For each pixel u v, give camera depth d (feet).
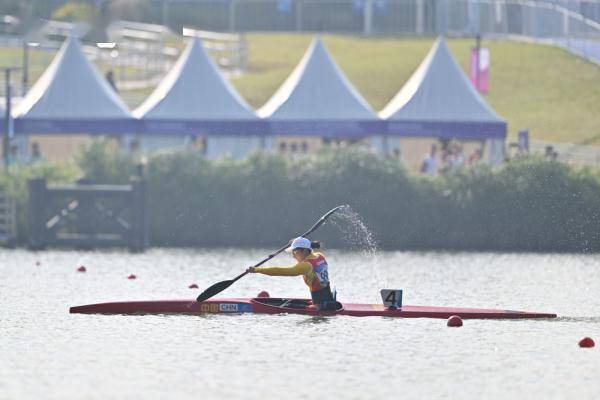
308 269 353.10
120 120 652.89
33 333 325.62
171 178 637.71
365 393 262.06
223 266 523.29
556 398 259.19
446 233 633.61
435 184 635.66
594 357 300.20
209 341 314.96
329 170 636.48
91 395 258.37
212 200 637.30
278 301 360.28
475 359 296.71
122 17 508.12
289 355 298.56
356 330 331.36
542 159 639.76
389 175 634.84
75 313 358.23
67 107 655.76
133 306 359.66
